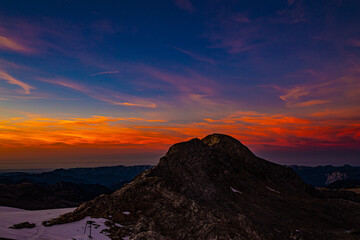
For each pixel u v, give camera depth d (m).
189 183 69.19
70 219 46.72
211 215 51.22
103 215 49.25
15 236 37.91
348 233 59.31
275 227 57.12
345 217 72.50
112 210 51.19
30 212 65.38
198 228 46.47
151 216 50.38
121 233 42.34
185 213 50.94
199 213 51.12
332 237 56.00
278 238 52.06
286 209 70.00
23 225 43.31
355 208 77.44
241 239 45.50
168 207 53.06
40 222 46.97
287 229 57.44
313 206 75.88
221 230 46.09
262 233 51.38
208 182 70.94
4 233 38.91
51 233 40.72
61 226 44.19
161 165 72.94
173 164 75.12
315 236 55.44
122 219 48.56
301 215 68.25
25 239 37.16
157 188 59.88
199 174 74.00
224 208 60.19
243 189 76.19
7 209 93.31
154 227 44.97
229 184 76.44
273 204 71.25
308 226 61.69
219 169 81.94
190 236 44.38
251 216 59.62
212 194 65.69
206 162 81.06
